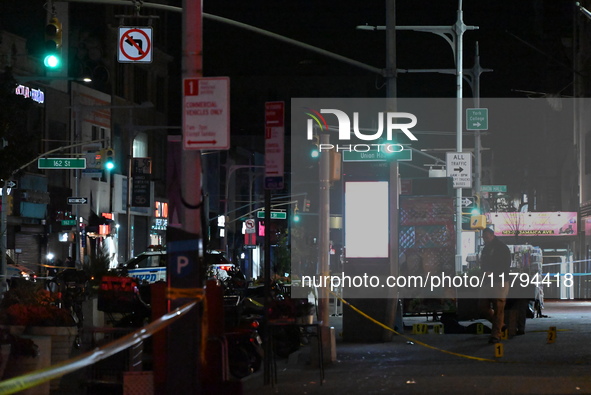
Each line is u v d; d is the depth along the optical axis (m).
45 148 57.88
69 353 16.02
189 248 11.85
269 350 15.25
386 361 19.17
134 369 14.06
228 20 24.17
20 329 15.76
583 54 71.38
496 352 19.02
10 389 7.06
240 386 12.05
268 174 15.74
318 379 16.02
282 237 76.38
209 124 12.07
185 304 11.77
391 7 26.47
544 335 25.30
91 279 25.31
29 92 55.31
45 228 55.84
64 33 61.38
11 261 43.25
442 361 18.72
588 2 69.75
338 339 25.83
